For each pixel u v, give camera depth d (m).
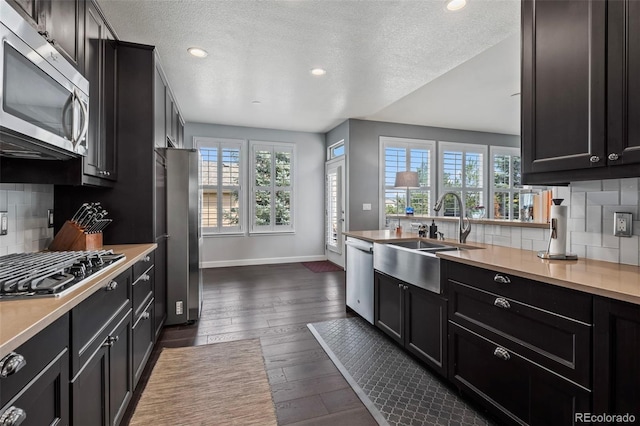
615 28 1.28
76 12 1.62
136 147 2.31
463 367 1.77
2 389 0.70
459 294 1.79
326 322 2.99
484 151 6.29
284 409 1.74
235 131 5.59
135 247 2.11
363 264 2.93
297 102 4.28
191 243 2.96
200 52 2.86
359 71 3.27
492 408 1.57
